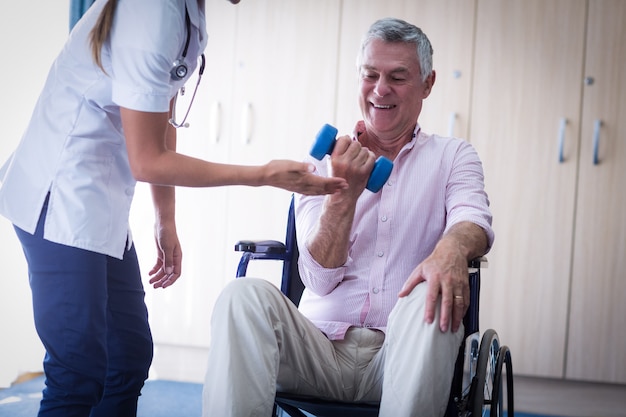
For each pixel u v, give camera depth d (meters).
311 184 1.49
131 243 1.77
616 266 3.33
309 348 1.65
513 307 3.39
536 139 3.38
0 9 3.04
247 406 1.47
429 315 1.45
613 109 3.34
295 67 3.54
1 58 3.05
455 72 3.43
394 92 1.84
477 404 1.55
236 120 3.57
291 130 3.54
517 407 3.44
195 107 3.60
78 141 1.53
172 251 1.95
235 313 1.49
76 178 1.52
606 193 3.34
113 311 1.73
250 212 3.57
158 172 1.42
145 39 1.41
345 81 3.50
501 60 3.40
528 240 3.39
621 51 3.33
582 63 3.36
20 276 3.24
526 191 3.39
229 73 3.58
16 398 2.95
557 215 3.37
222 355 1.47
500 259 3.40
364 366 1.73
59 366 1.52
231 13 3.58
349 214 1.68
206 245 3.60
